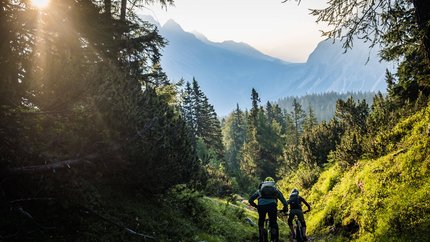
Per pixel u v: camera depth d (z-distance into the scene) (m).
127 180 9.12
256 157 70.88
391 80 29.89
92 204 7.70
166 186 10.24
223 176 28.16
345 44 9.51
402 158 11.45
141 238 7.54
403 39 9.23
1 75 5.27
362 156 17.14
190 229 9.94
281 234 15.38
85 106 6.81
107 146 7.36
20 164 5.88
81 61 7.87
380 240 8.61
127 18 16.17
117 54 11.63
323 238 13.14
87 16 9.04
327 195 18.30
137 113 8.78
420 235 7.52
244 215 16.84
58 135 6.41
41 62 5.92
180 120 13.70
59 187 6.82
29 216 5.60
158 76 17.72
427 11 8.28
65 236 6.21
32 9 6.77
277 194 9.95
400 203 9.20
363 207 11.22
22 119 5.70
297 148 47.47
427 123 12.54
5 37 5.91
